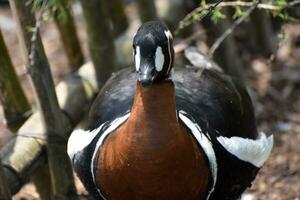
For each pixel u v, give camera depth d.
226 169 6.32
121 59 9.38
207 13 5.90
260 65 10.61
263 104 9.91
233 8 9.05
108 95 6.74
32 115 7.86
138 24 10.27
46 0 6.11
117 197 6.14
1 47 7.51
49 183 7.98
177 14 10.09
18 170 7.20
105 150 6.07
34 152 7.40
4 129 9.81
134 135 5.78
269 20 10.52
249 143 6.59
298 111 9.85
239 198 7.27
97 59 8.60
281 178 8.76
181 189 6.00
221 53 9.05
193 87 6.64
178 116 6.04
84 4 8.27
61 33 9.16
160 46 5.55
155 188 5.93
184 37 9.89
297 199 8.41
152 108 5.71
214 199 6.46
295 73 10.44
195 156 5.96
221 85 6.86
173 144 5.78
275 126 9.58
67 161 7.47
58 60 11.29
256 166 6.73
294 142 9.31
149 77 5.52
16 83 7.80
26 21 6.72
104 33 8.47
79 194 8.10
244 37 10.93
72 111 8.23
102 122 6.50
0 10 12.83
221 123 6.45
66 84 8.55
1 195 6.44
